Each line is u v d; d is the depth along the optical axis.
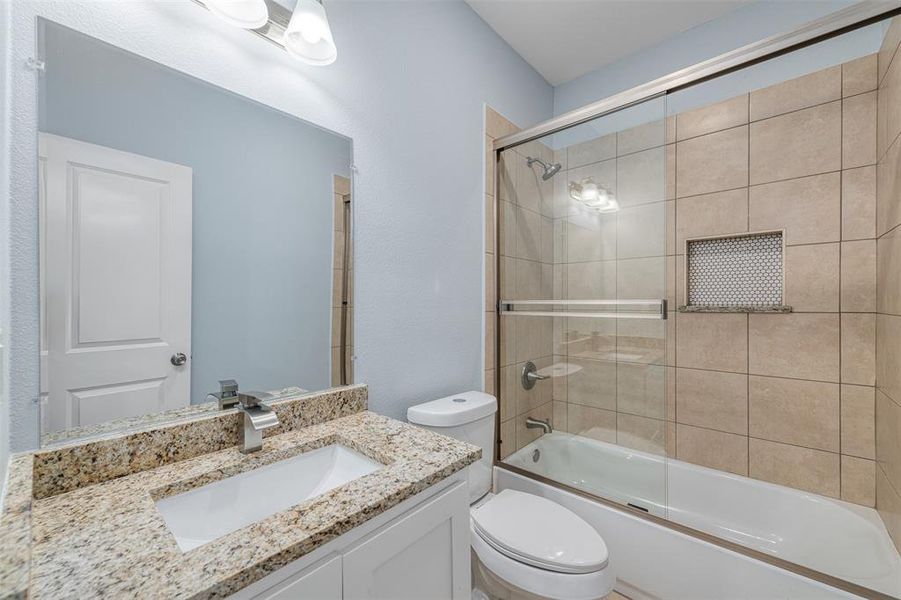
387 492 0.73
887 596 1.10
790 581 1.21
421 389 1.55
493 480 1.96
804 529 1.60
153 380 0.86
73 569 0.51
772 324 1.74
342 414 1.21
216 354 0.97
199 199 0.94
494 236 1.96
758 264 1.79
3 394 0.58
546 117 2.39
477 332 1.86
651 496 1.54
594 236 1.70
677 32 1.99
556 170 1.80
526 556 1.16
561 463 1.79
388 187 1.41
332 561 0.64
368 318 1.34
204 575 0.51
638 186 1.58
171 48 0.90
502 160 1.97
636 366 1.60
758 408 1.78
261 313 1.06
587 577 1.10
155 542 0.58
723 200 1.86
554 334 1.82
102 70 0.80
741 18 1.83
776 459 1.73
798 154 1.67
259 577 0.53
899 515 1.28
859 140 1.54
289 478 0.94
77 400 0.76
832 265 1.61
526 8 1.82
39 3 0.73
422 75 1.54
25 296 0.71
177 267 0.91
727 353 1.86
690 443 1.96
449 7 1.69
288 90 1.12
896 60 1.31
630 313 1.61
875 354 1.52
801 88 1.67
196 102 0.94
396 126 1.43
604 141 1.66
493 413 1.59
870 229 1.52
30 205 0.71
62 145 0.75
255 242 1.05
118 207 0.82
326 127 1.21
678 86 1.47
